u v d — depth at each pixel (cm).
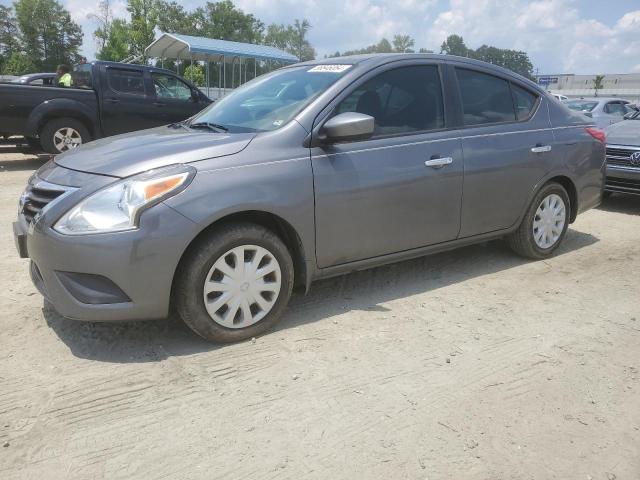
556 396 283
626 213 720
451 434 251
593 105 1462
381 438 248
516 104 467
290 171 332
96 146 355
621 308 397
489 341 341
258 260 328
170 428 252
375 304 394
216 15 7412
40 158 1152
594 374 305
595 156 514
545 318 376
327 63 407
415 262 488
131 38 4547
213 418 260
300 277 357
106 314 294
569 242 569
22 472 223
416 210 392
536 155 461
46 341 329
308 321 364
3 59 7525
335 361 313
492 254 514
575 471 229
